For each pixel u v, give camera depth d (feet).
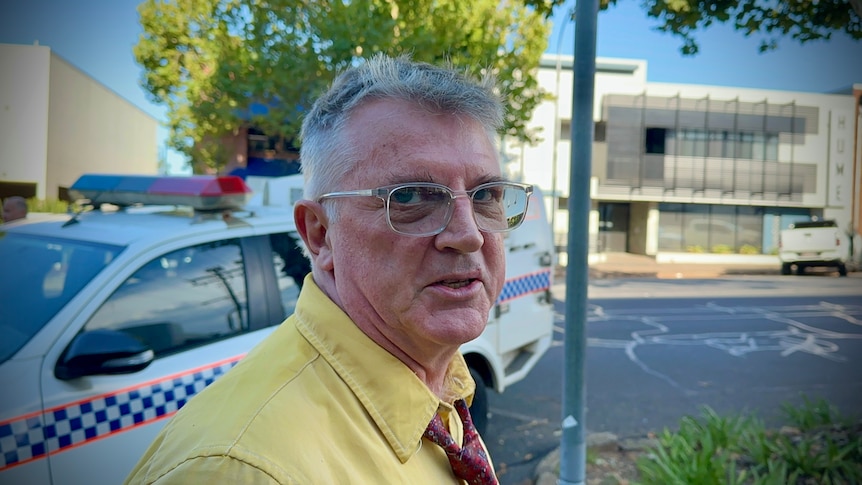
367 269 3.46
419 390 3.44
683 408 17.60
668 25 15.30
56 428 7.20
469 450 3.60
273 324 10.02
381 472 3.04
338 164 3.55
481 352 13.44
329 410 3.07
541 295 16.24
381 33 27.17
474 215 3.69
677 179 83.56
